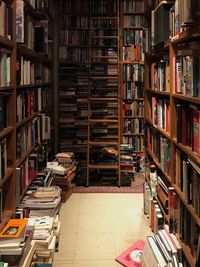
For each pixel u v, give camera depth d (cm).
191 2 192
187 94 233
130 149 538
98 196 466
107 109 573
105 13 576
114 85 572
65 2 575
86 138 577
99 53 578
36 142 390
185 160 237
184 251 230
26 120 327
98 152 561
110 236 342
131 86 582
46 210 304
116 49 576
